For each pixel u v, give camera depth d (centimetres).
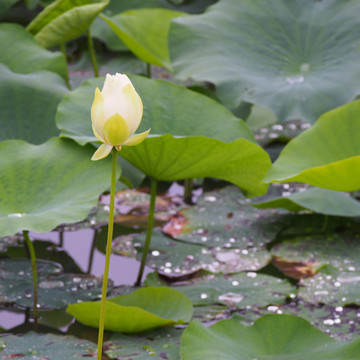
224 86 675
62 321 625
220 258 650
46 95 658
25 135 652
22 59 679
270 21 714
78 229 665
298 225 666
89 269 648
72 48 1077
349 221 668
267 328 610
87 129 636
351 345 604
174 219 670
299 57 688
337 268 644
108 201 682
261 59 686
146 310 621
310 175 626
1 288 636
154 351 612
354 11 698
